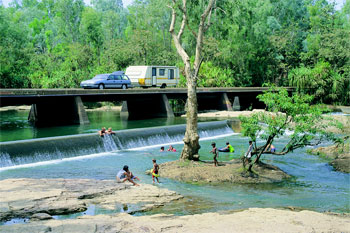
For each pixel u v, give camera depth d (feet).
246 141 100.78
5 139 89.30
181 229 33.47
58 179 56.24
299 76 203.51
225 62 221.05
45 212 39.99
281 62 242.78
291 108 60.03
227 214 41.01
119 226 34.01
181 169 65.62
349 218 39.70
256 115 63.21
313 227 34.63
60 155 76.18
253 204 47.55
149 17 250.16
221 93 172.04
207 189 55.52
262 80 239.71
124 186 53.16
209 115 152.66
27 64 206.59
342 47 219.82
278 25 249.55
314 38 241.35
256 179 61.11
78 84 211.20
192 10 77.97
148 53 224.12
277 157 79.56
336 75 205.46
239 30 196.75
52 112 126.72
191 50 218.79
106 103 204.13
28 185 50.78
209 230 33.19
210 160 75.41
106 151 84.07
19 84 197.36
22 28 209.36
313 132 60.39
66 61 227.40
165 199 48.14
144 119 137.59
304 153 83.56
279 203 48.42
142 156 79.71
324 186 58.29
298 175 65.21
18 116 153.58
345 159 74.95
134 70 148.36
